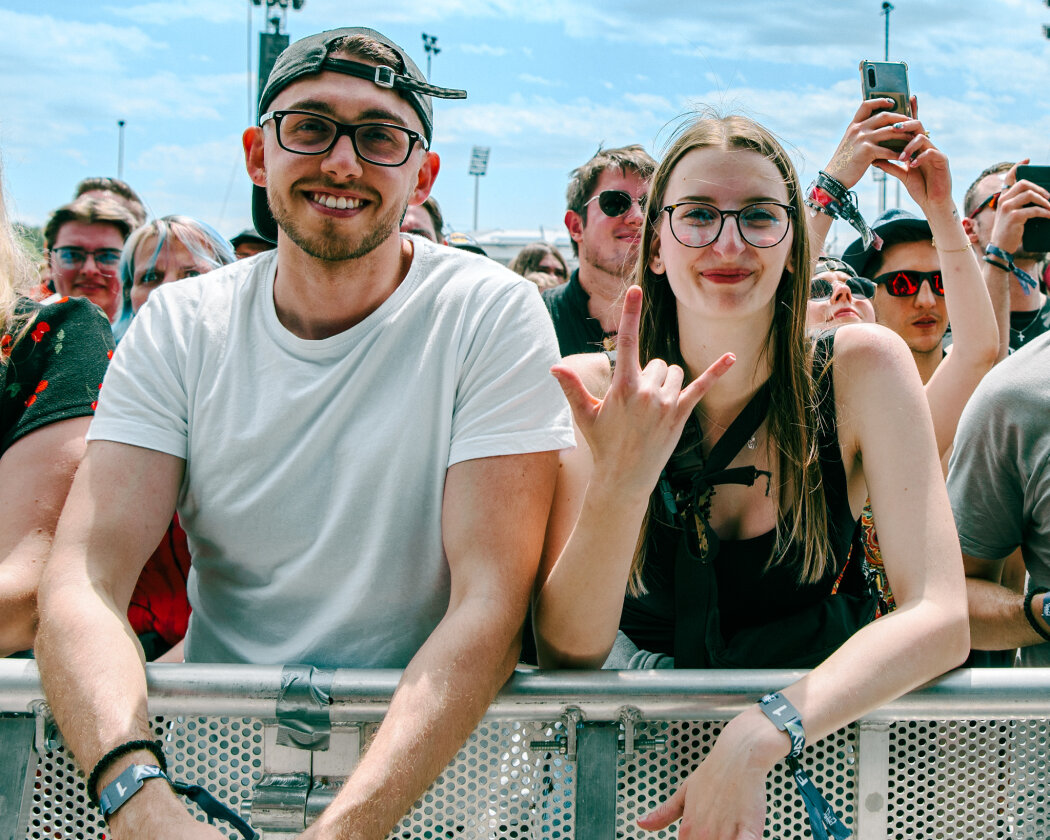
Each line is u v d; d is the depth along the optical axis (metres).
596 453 1.32
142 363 1.58
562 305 3.98
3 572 1.58
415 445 1.51
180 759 1.36
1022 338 3.69
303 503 1.52
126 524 1.49
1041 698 1.37
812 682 1.33
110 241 4.33
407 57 1.60
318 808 1.33
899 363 1.60
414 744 1.25
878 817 1.39
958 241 2.40
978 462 1.94
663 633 1.75
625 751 1.36
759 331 1.66
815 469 1.64
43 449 1.68
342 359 1.55
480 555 1.43
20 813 1.35
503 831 1.38
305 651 1.52
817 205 2.40
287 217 1.54
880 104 2.37
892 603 1.76
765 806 1.25
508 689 1.36
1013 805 1.42
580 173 3.88
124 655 1.34
